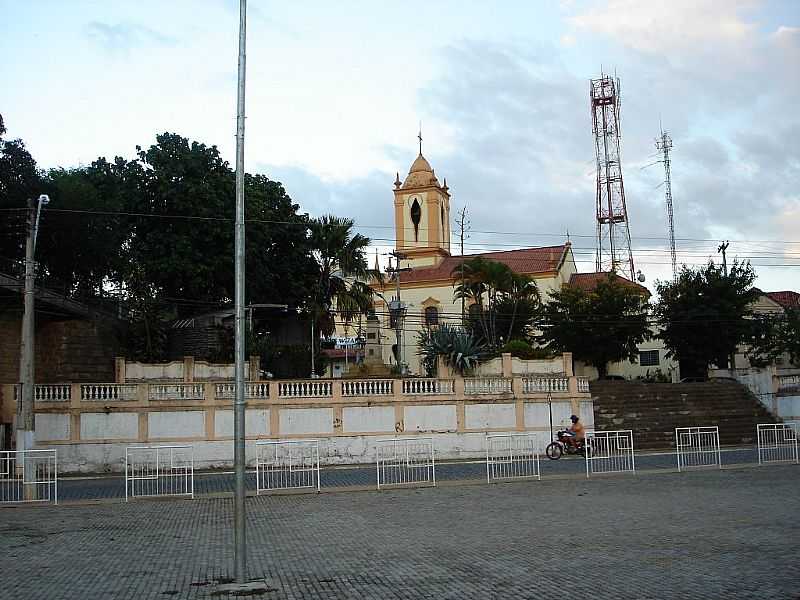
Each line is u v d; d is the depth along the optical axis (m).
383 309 81.50
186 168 54.75
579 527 17.42
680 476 27.72
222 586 12.44
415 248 87.94
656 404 46.84
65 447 35.31
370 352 49.97
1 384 43.12
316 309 59.19
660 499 21.78
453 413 38.84
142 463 32.41
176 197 53.31
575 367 69.00
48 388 35.78
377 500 23.62
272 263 58.59
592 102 86.62
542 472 29.91
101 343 49.19
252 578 13.08
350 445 37.59
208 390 36.84
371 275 61.12
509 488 25.77
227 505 23.30
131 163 55.78
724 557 13.65
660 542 15.25
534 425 39.88
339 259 59.38
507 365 45.00
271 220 58.47
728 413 46.25
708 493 22.81
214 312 54.75
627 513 19.31
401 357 69.75
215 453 36.50
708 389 49.47
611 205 84.69
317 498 24.58
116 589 12.44
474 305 67.12
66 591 12.33
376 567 13.70
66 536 17.84
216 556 15.16
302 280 60.56
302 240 60.50
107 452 35.62
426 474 28.73
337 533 17.69
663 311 60.94
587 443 32.94
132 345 50.25
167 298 53.94
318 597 11.60
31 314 26.91
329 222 60.00
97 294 51.09
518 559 14.02
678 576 12.30
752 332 57.19
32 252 27.27
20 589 12.49
